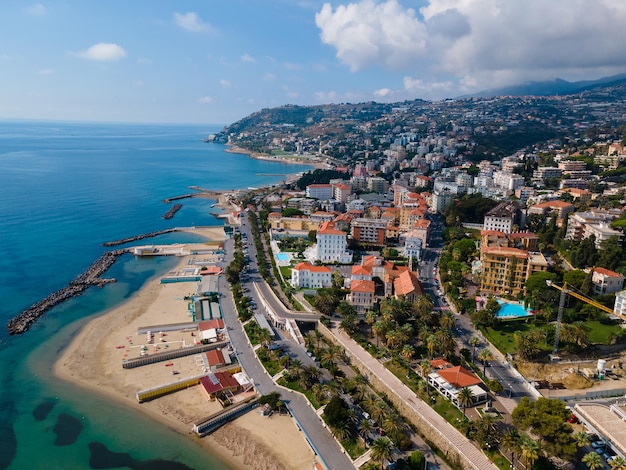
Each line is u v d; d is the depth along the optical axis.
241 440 149.25
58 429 154.75
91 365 193.62
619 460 113.88
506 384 163.62
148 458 142.25
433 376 164.00
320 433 147.25
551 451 122.81
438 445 139.12
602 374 166.25
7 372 188.12
